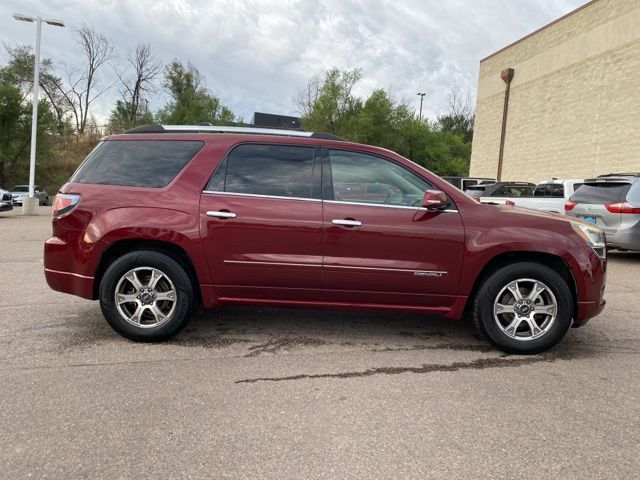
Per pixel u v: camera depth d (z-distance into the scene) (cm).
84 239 410
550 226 405
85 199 414
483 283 405
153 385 332
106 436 267
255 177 417
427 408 305
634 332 475
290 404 308
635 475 238
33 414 290
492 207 419
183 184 414
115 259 423
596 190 940
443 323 495
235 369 364
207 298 417
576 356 405
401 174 420
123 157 430
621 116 1680
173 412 295
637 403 317
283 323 484
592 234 412
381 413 298
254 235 405
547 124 2098
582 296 401
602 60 1766
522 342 403
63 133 5234
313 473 236
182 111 5647
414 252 404
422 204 396
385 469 240
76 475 231
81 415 289
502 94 2466
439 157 4519
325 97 3947
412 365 378
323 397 319
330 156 423
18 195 3416
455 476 235
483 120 2675
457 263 403
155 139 432
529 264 400
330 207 407
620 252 1105
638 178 888
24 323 468
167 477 231
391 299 413
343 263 404
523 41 2269
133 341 419
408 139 4306
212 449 256
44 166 4838
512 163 2373
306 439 267
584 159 1869
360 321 496
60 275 420
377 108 3875
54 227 422
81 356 385
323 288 411
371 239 403
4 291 596
